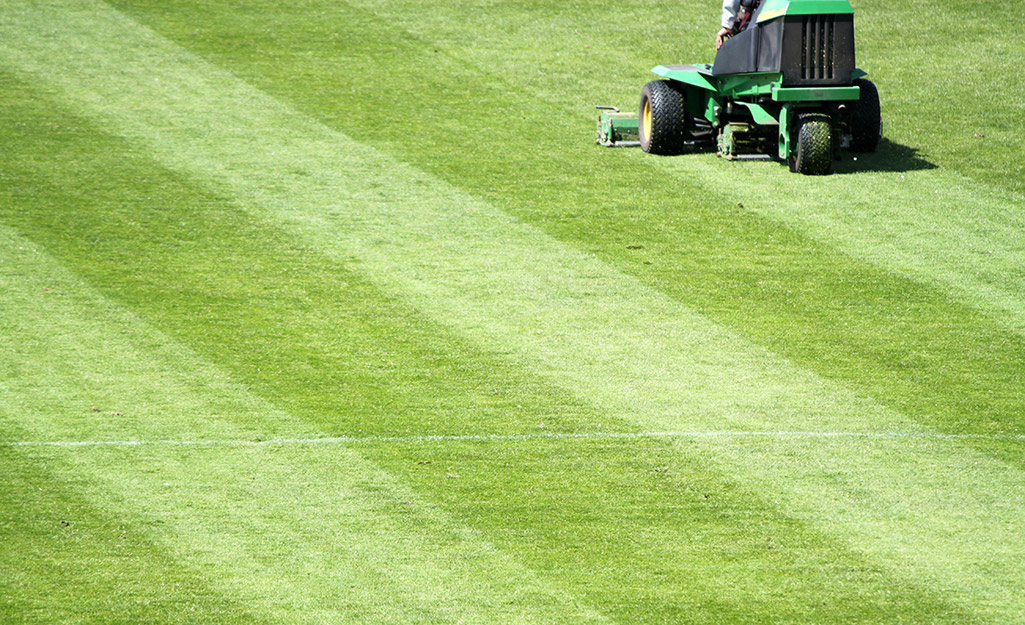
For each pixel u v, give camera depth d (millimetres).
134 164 57844
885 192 55375
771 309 43250
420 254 48281
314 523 28688
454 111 67250
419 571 26625
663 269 47000
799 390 36688
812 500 29953
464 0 86875
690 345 40156
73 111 64875
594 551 27516
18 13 80562
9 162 57312
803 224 51688
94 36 77062
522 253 48500
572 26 82188
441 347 39844
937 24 81438
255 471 31297
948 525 28719
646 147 61531
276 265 46938
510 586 26047
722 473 31406
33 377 36906
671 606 25281
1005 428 34094
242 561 26969
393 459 32094
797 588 26000
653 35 80500
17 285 44188
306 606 25219
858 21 82188
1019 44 77438
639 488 30562
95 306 42656
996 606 25281
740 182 56969
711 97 61219
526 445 33000
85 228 50094
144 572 26438
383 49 77250
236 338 40344
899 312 42969
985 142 62094
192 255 47688
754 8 57844
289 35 79000
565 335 40906
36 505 29234
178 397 35812
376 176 57281
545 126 65375
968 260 47719
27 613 24766
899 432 33875
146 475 30953
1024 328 41531
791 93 55625
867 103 59875
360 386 36844
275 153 60031
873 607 25250
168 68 72312
